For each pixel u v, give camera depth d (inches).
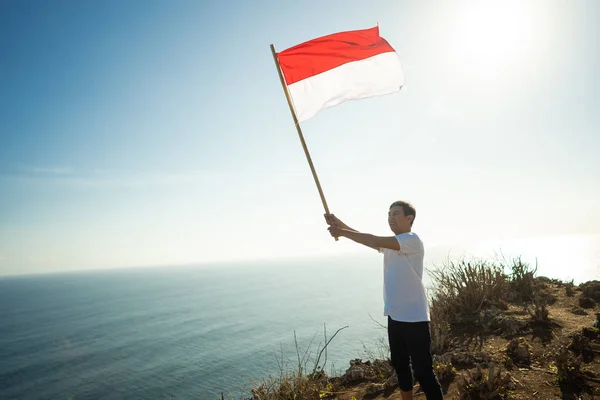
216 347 5191.9
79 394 3654.0
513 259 291.4
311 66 168.9
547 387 132.4
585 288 255.0
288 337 5049.2
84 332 7490.2
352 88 167.0
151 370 4313.5
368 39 169.2
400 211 113.6
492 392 126.0
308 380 162.1
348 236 117.3
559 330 190.2
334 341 2822.3
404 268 108.3
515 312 227.3
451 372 154.9
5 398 3762.3
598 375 135.5
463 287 247.6
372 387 157.9
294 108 162.4
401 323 107.0
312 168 146.4
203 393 2910.9
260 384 156.3
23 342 6889.8
